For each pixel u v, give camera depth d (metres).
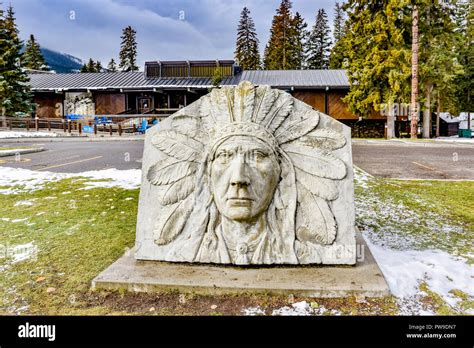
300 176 3.09
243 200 2.90
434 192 6.54
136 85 28.00
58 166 10.13
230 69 28.64
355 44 24.30
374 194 6.31
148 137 3.30
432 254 3.52
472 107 35.59
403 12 22.25
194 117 3.24
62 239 4.00
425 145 18.06
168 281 2.77
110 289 2.80
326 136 3.13
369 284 2.70
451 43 23.52
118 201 5.79
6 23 30.81
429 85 23.91
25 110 29.02
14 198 6.09
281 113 3.15
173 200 3.17
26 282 2.98
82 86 29.03
